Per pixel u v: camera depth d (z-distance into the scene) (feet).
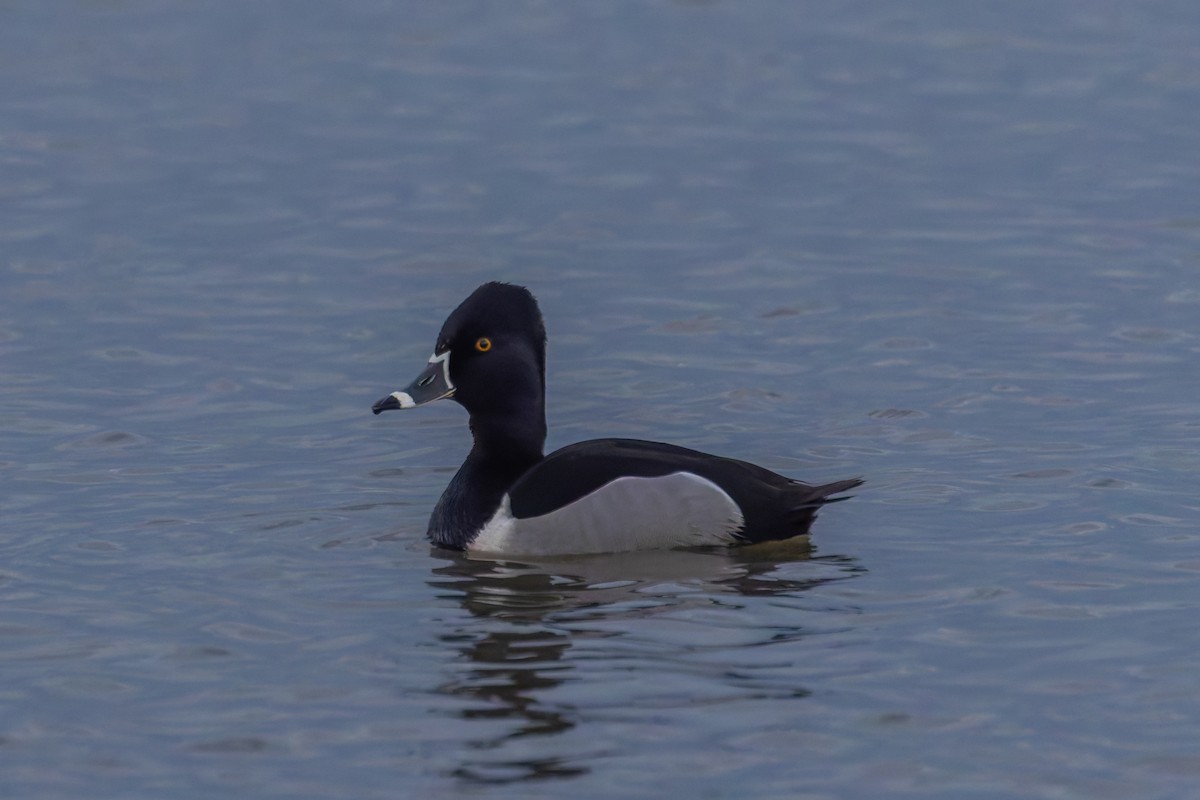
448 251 68.90
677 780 28.04
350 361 55.93
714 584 36.78
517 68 99.66
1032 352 55.52
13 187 77.77
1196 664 32.27
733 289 63.72
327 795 27.81
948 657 32.65
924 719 30.09
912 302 61.57
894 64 99.55
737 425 49.42
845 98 92.94
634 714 30.30
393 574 37.88
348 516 41.98
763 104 92.17
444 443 48.11
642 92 94.73
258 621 35.09
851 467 45.29
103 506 42.63
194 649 33.65
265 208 75.05
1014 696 30.99
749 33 107.14
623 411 51.08
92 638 34.30
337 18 111.45
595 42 105.50
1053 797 27.61
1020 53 101.30
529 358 40.88
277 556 39.06
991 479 43.65
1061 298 61.57
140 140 85.71
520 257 68.18
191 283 64.64
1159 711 30.37
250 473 45.32
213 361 55.83
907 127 87.35
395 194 77.15
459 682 31.78
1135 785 27.94
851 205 74.84
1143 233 69.56
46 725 30.53
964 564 37.73
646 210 74.64
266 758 29.12
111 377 54.08
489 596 36.35
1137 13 109.91
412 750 29.17
